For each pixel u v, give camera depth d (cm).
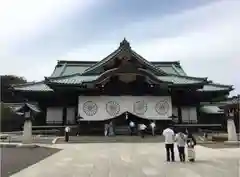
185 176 1241
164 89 4791
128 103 4712
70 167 1524
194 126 4859
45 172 1373
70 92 4891
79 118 4612
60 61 6366
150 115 4716
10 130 5447
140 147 2667
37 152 2252
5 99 8575
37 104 5038
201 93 5100
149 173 1323
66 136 3309
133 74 4638
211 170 1389
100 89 4706
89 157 1955
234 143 2947
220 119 5359
